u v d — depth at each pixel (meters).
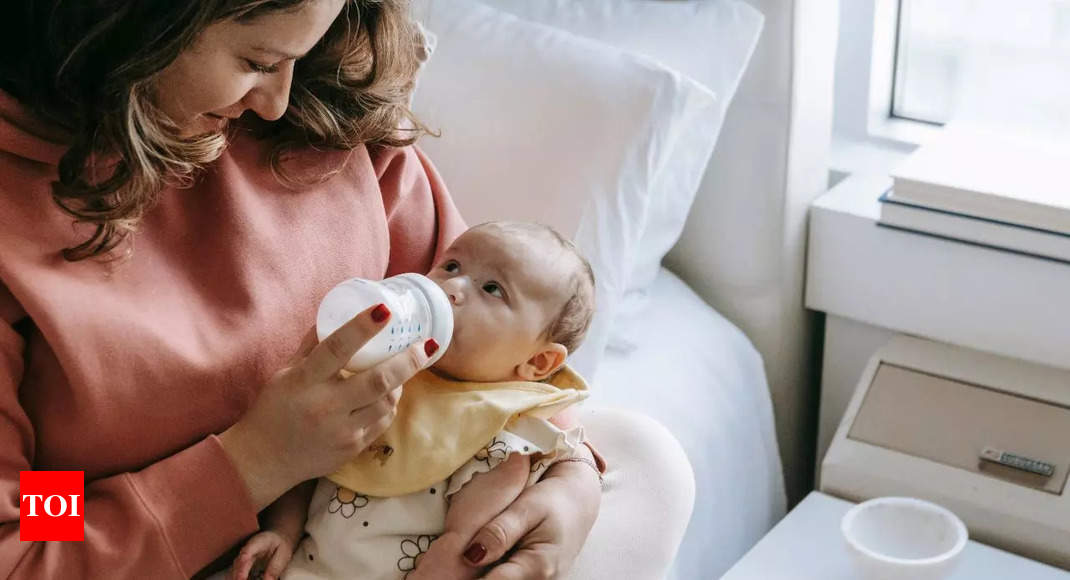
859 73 1.94
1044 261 1.63
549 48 1.64
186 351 1.06
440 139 1.62
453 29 1.70
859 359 1.89
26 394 1.03
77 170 0.96
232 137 1.14
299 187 1.17
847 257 1.81
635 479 1.24
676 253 1.94
